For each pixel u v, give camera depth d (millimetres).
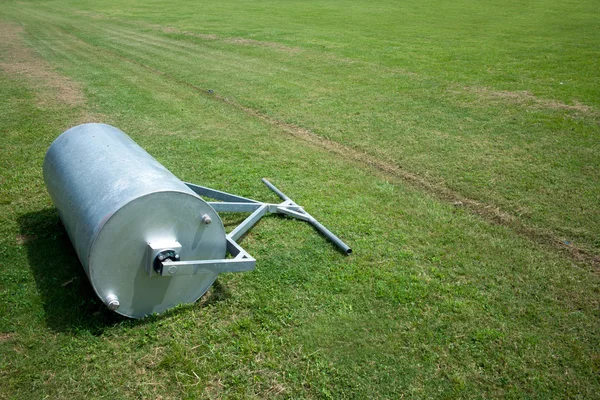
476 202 6512
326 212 6137
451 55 16516
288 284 4672
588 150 8250
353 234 5625
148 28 24766
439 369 3746
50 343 3848
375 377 3650
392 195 6645
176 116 10305
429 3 33844
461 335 4082
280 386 3539
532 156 8008
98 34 23188
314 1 35938
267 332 4047
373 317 4254
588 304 4527
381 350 3902
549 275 4930
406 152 8234
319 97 11797
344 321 4191
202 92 12477
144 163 4371
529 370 3766
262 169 7477
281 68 15219
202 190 5992
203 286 4309
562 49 17375
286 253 5195
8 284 4547
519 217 6094
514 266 5062
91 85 13023
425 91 12133
